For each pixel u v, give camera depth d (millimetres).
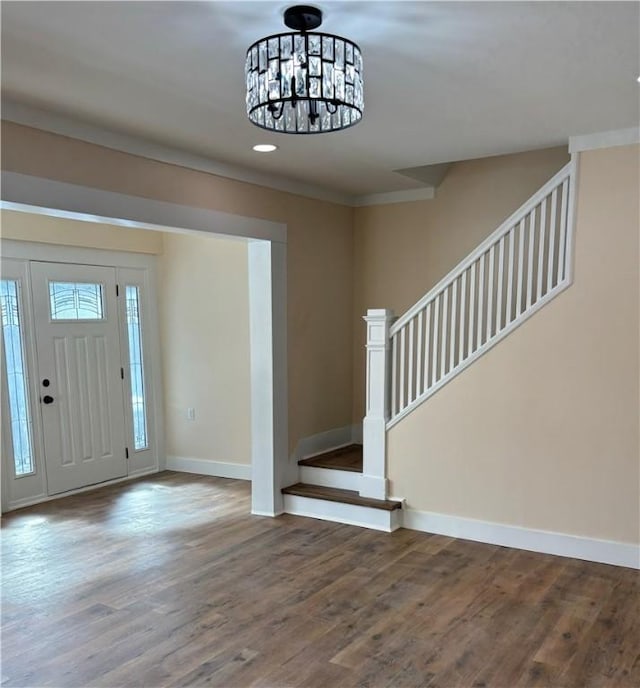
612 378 3629
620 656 2697
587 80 2727
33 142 3057
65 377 5312
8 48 2357
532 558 3801
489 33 2238
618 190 3543
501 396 3980
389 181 4859
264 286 4621
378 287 5504
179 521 4594
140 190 3602
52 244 5156
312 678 2557
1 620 3062
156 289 6105
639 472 3582
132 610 3164
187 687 2500
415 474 4328
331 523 4500
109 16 2088
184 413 6094
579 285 3686
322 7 2031
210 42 2305
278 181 4652
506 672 2588
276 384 4672
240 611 3145
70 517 4707
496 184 4891
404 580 3500
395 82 2738
